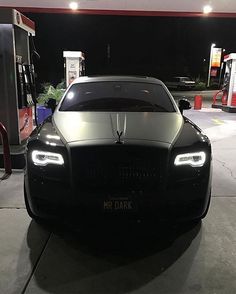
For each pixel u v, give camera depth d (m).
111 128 3.51
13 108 5.95
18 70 6.01
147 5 13.02
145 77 5.14
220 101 21.98
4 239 3.46
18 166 5.58
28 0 12.32
